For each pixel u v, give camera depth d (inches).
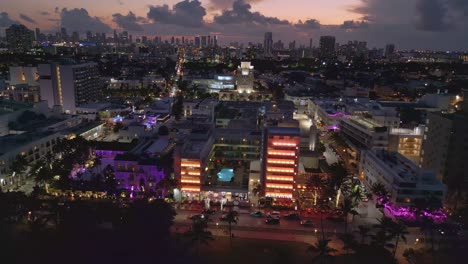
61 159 6407.5
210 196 5536.4
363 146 7554.1
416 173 5162.4
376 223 4977.9
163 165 5807.1
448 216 5167.3
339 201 5556.1
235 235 4643.2
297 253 4284.0
